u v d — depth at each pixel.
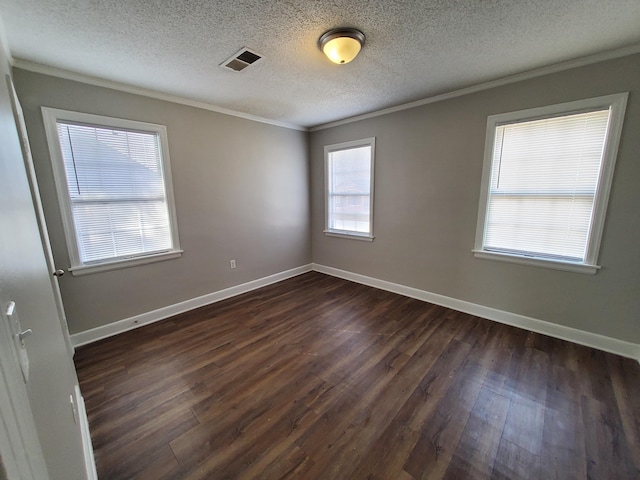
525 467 1.37
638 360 2.18
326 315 3.07
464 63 2.26
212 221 3.39
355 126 3.79
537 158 2.51
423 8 1.59
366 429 1.60
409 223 3.45
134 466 1.39
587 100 2.19
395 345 2.46
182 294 3.20
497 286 2.86
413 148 3.27
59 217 2.34
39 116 2.20
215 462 1.41
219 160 3.38
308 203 4.60
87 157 2.46
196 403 1.80
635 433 1.55
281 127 4.03
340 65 2.26
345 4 1.55
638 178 2.09
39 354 0.72
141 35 1.80
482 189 2.82
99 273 2.58
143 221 2.85
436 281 3.31
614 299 2.27
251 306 3.34
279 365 2.19
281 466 1.39
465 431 1.58
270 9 1.57
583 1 1.53
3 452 0.32
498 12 1.62
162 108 2.85
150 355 2.34
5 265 0.49
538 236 2.60
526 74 2.42
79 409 1.46
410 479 1.32
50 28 1.69
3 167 0.63
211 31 1.77
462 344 2.46
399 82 2.62
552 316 2.58
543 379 2.00
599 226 2.26
